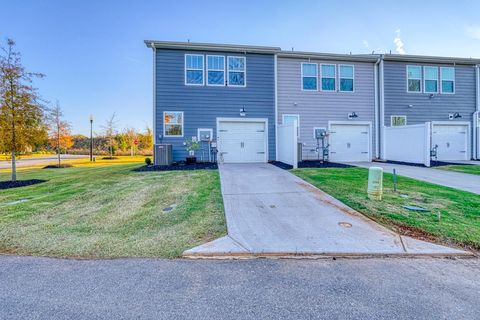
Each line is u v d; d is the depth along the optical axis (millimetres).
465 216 4508
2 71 8031
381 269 2857
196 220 4430
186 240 3631
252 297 2311
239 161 12180
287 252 3225
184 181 7543
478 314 2082
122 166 13766
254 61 12227
